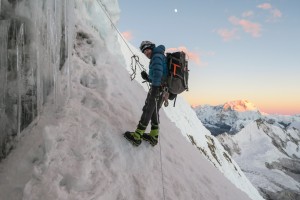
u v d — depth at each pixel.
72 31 5.29
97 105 4.70
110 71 6.05
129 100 5.68
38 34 3.78
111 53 7.05
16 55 3.50
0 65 3.31
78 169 3.45
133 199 3.68
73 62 5.21
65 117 4.02
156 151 4.86
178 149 5.86
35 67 3.75
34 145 3.48
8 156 3.38
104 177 3.59
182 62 4.56
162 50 4.54
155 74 4.36
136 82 7.82
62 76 4.56
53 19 4.18
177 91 4.58
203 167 6.20
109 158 3.88
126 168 4.02
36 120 3.78
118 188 3.62
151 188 4.03
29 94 3.69
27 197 2.98
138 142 4.37
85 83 5.14
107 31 7.30
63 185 3.26
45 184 3.14
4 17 3.40
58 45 4.36
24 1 3.59
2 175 3.17
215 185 5.58
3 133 3.36
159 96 4.54
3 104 3.36
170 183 4.41
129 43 14.12
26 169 3.24
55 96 4.17
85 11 6.75
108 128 4.23
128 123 4.82
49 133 3.54
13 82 3.47
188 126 14.89
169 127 7.47
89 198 3.24
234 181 15.73
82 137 3.85
